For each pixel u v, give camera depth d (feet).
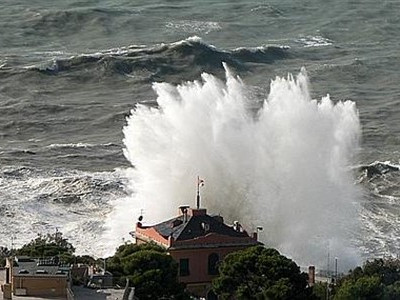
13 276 612.70
